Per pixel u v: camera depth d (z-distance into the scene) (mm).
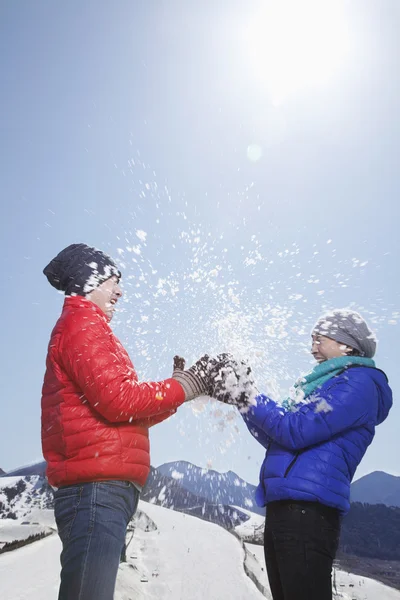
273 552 2355
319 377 2529
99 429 1944
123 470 1933
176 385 2131
